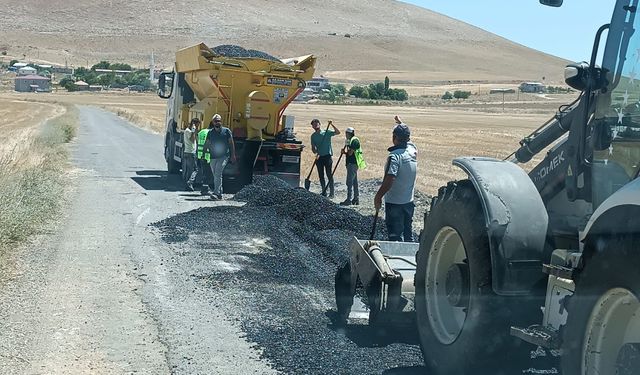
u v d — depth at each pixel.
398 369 6.41
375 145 39.75
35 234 12.00
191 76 20.67
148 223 13.68
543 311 5.17
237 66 19.16
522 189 5.38
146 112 74.88
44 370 6.30
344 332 7.44
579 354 4.43
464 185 5.79
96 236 12.17
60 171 21.33
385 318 6.83
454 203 5.70
